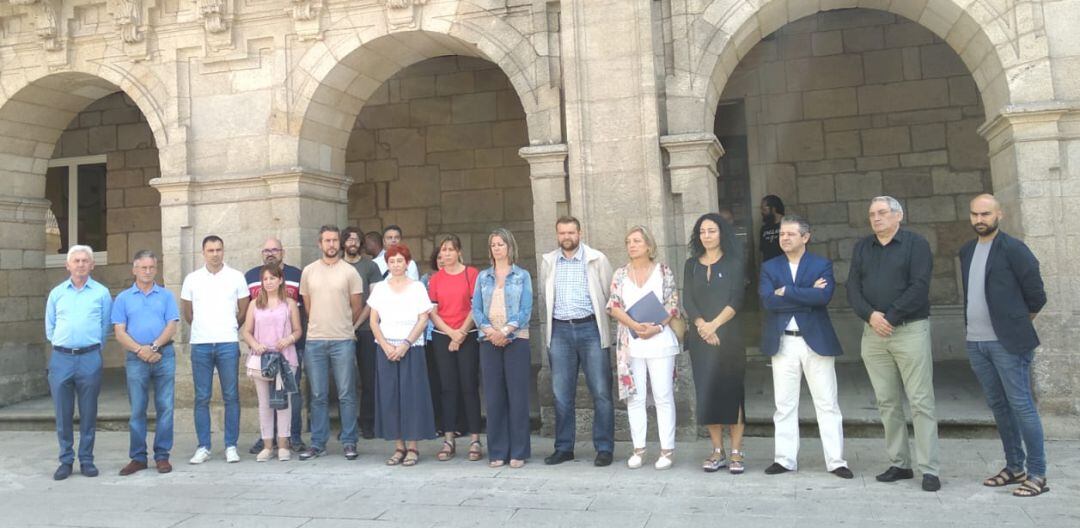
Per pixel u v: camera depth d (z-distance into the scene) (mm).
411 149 10938
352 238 7242
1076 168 6246
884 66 9711
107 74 8375
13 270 9141
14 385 9109
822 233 9844
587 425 6867
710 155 6980
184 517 4875
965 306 5137
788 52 10000
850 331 9719
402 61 8242
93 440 6211
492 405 5992
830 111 9859
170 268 8023
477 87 10750
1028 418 4820
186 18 8141
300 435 6879
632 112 6891
